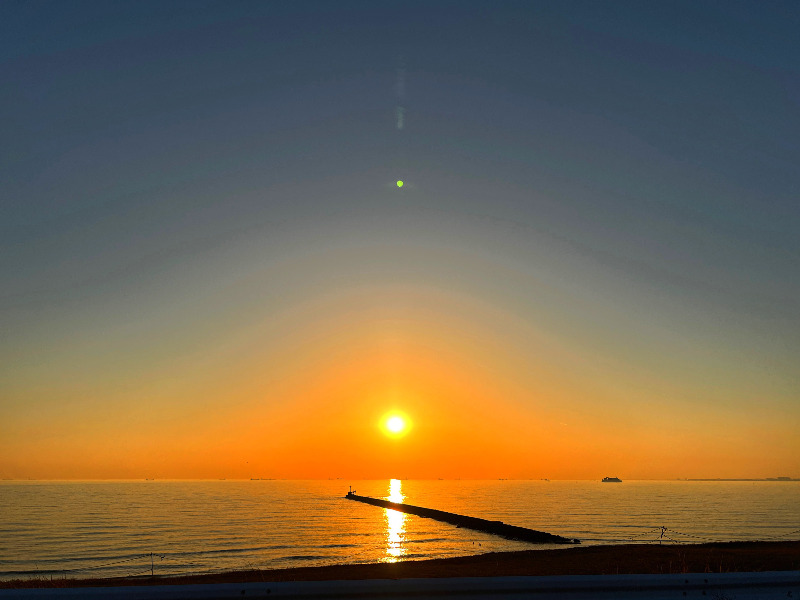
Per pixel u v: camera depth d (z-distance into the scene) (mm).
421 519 107312
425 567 32844
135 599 4516
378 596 4910
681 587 5352
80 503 171375
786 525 97500
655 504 177875
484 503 179000
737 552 40125
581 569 30281
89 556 54000
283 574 31906
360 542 65562
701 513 132875
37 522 98562
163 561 50000
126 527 88000
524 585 5113
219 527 87562
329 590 4840
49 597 4438
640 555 38656
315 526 89750
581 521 106500
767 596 5262
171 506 154375
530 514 127000
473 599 4988
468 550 57844
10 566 48094
